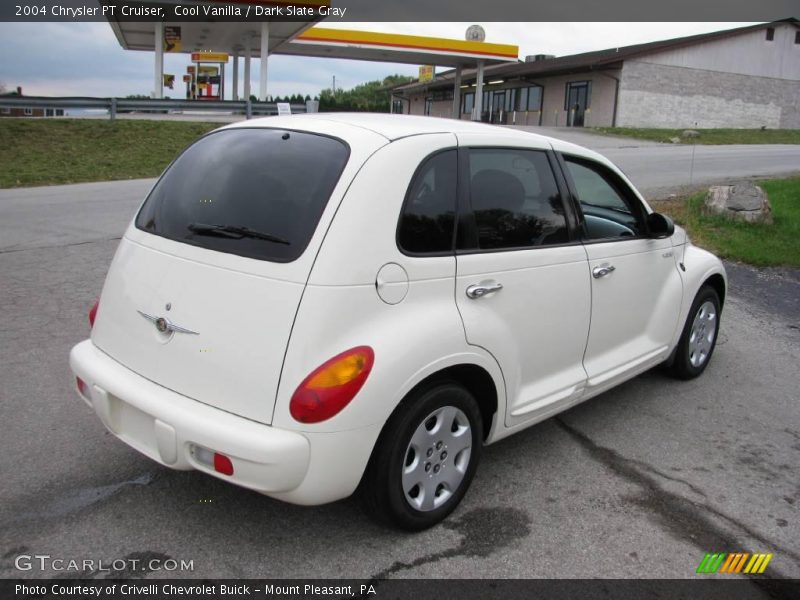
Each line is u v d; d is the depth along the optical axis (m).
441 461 3.17
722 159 20.19
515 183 3.50
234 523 3.18
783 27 38.28
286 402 2.61
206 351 2.78
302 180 2.92
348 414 2.65
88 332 5.62
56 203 12.02
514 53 35.12
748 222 10.34
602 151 22.39
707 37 36.12
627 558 3.06
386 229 2.83
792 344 6.11
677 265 4.79
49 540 3.01
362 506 3.06
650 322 4.53
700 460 4.01
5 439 3.86
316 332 2.62
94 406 3.14
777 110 39.47
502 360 3.30
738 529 3.33
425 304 2.96
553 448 4.09
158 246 3.13
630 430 4.37
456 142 3.23
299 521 3.21
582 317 3.83
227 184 3.11
